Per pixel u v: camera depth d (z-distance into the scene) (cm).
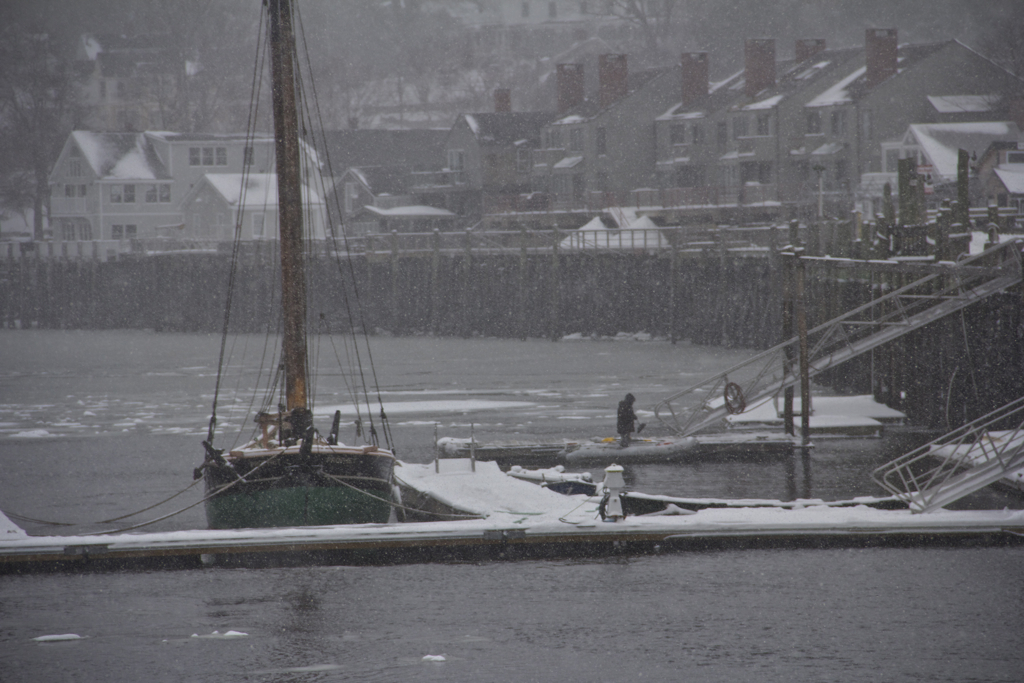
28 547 7788
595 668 6081
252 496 8519
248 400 18462
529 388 19025
